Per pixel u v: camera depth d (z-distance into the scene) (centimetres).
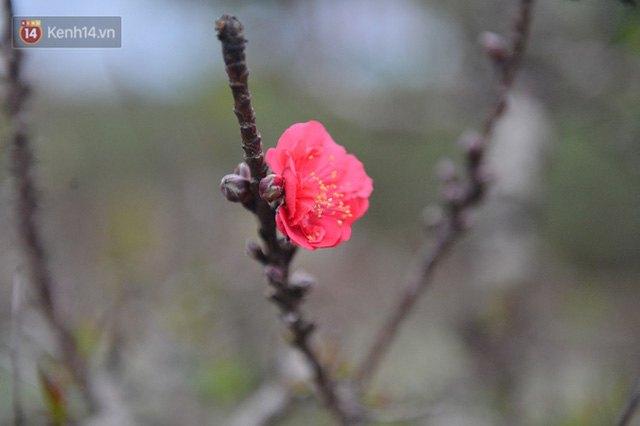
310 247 200
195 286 476
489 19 606
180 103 719
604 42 491
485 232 501
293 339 232
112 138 756
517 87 564
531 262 488
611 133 479
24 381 304
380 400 312
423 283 293
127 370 375
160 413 384
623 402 345
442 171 293
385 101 752
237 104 172
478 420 414
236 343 469
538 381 456
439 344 529
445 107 702
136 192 688
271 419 353
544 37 560
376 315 621
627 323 753
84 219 646
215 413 415
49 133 700
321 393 257
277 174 196
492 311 456
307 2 786
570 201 909
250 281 526
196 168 646
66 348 298
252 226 615
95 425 305
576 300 819
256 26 794
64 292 400
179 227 591
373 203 995
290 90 915
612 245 913
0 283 483
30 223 275
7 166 268
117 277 444
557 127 581
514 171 512
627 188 885
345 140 980
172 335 429
